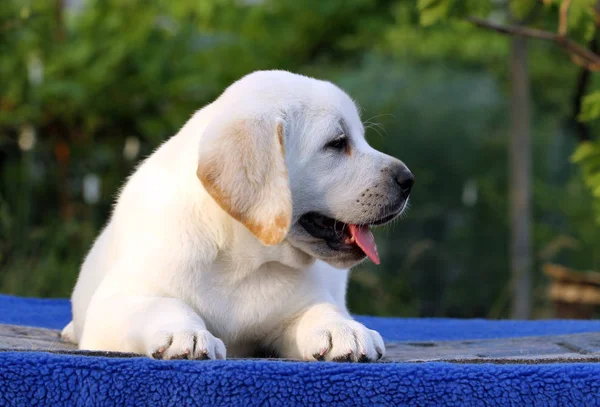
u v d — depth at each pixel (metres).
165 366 3.68
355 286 12.01
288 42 14.16
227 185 4.50
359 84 14.40
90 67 12.27
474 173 15.12
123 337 4.34
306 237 5.00
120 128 12.95
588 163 8.31
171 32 13.14
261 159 4.55
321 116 5.01
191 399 3.61
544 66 15.86
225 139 4.58
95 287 5.39
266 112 4.75
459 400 3.66
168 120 12.61
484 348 5.40
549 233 14.55
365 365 3.74
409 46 14.57
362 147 5.20
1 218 11.33
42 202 13.04
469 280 14.15
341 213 5.00
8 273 11.15
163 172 5.07
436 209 14.59
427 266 14.10
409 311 12.22
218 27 13.34
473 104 15.57
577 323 7.48
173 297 4.72
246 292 4.93
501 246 14.38
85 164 13.22
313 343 4.27
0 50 12.12
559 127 16.75
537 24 10.62
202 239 4.80
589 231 14.81
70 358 3.71
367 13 14.59
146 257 4.77
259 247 4.86
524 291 10.94
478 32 14.43
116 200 5.66
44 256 11.72
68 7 15.08
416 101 14.98
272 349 5.11
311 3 14.28
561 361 4.15
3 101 12.16
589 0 7.58
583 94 10.56
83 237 11.83
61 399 3.62
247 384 3.63
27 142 12.48
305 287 5.03
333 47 14.91
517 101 10.91
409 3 14.17
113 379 3.64
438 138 14.95
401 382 3.66
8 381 3.62
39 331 6.15
